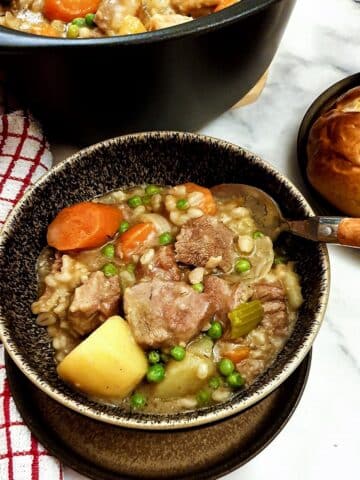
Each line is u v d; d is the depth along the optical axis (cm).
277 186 25
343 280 28
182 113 27
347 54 34
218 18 22
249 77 28
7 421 24
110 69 23
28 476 23
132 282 24
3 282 23
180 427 20
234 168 26
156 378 22
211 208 26
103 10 27
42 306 24
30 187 25
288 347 23
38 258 26
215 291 23
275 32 26
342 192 27
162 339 22
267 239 25
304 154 30
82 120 27
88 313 23
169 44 22
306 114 30
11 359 24
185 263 24
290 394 24
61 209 27
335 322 27
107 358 21
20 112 30
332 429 25
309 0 35
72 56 22
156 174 27
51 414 24
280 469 24
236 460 23
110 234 26
